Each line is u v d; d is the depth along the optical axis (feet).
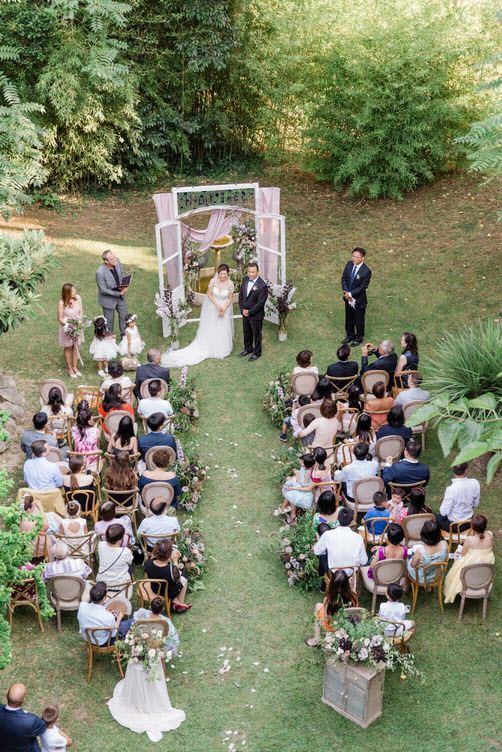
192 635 28.66
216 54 62.80
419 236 56.80
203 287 51.83
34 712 25.88
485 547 28.71
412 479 32.04
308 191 64.69
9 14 57.16
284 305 46.21
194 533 32.01
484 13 58.29
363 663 24.62
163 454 32.09
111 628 26.37
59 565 28.55
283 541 31.14
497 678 26.86
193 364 45.21
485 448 12.54
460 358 35.70
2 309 37.65
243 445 38.70
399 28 58.08
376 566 28.09
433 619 29.22
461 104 58.75
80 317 43.21
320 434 34.47
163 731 25.27
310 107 60.39
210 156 69.72
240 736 25.11
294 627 28.94
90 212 62.80
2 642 21.62
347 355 38.86
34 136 55.31
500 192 60.49
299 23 60.59
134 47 63.57
